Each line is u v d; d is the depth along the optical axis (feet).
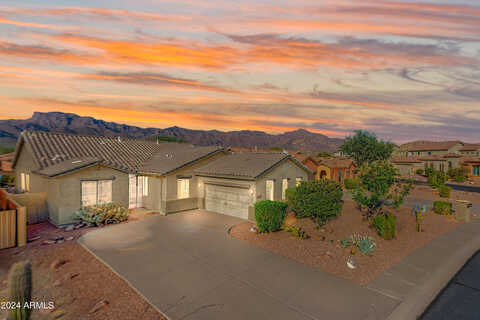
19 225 34.86
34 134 58.29
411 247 36.73
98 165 48.98
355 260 31.22
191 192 58.44
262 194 50.55
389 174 43.68
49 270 28.02
